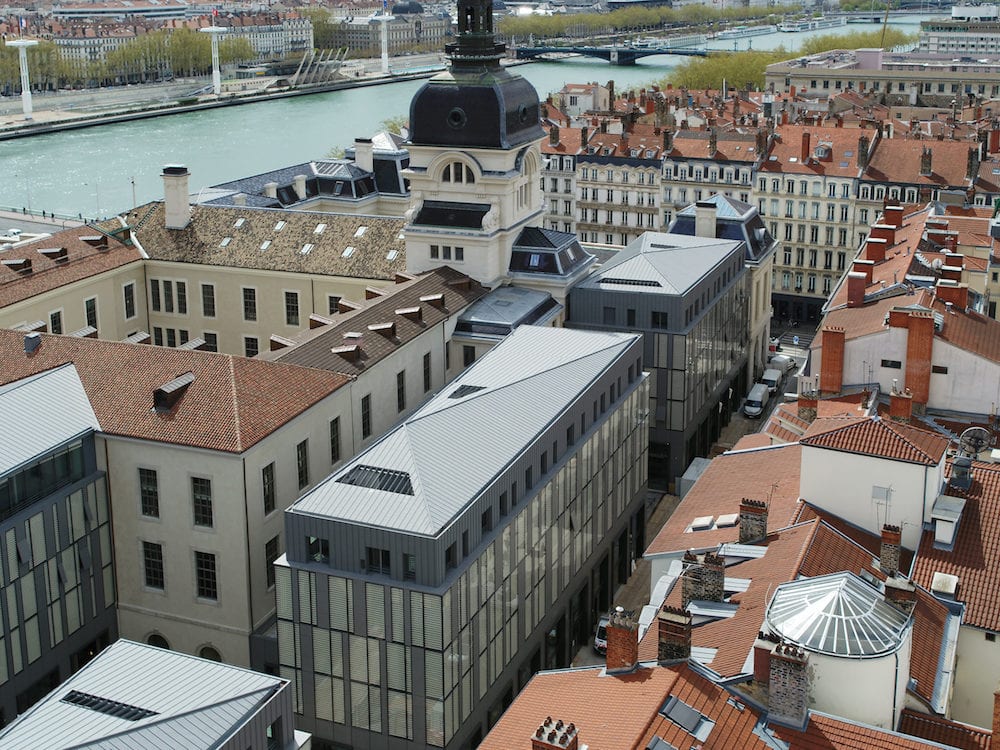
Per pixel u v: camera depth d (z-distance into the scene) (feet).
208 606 366.84
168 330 585.22
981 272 513.45
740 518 301.02
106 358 390.42
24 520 338.34
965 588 280.10
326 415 393.29
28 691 346.54
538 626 365.81
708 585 274.16
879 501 302.25
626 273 526.98
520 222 532.32
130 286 573.74
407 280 521.65
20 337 410.72
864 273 456.86
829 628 236.63
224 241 574.15
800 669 224.74
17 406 357.20
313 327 473.26
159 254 576.20
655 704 227.20
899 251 509.76
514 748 232.32
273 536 369.91
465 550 312.91
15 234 637.71
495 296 512.63
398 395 448.65
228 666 263.49
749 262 615.57
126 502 367.86
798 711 227.61
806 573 270.46
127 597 376.68
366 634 308.81
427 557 297.33
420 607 299.79
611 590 433.89
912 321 388.78
